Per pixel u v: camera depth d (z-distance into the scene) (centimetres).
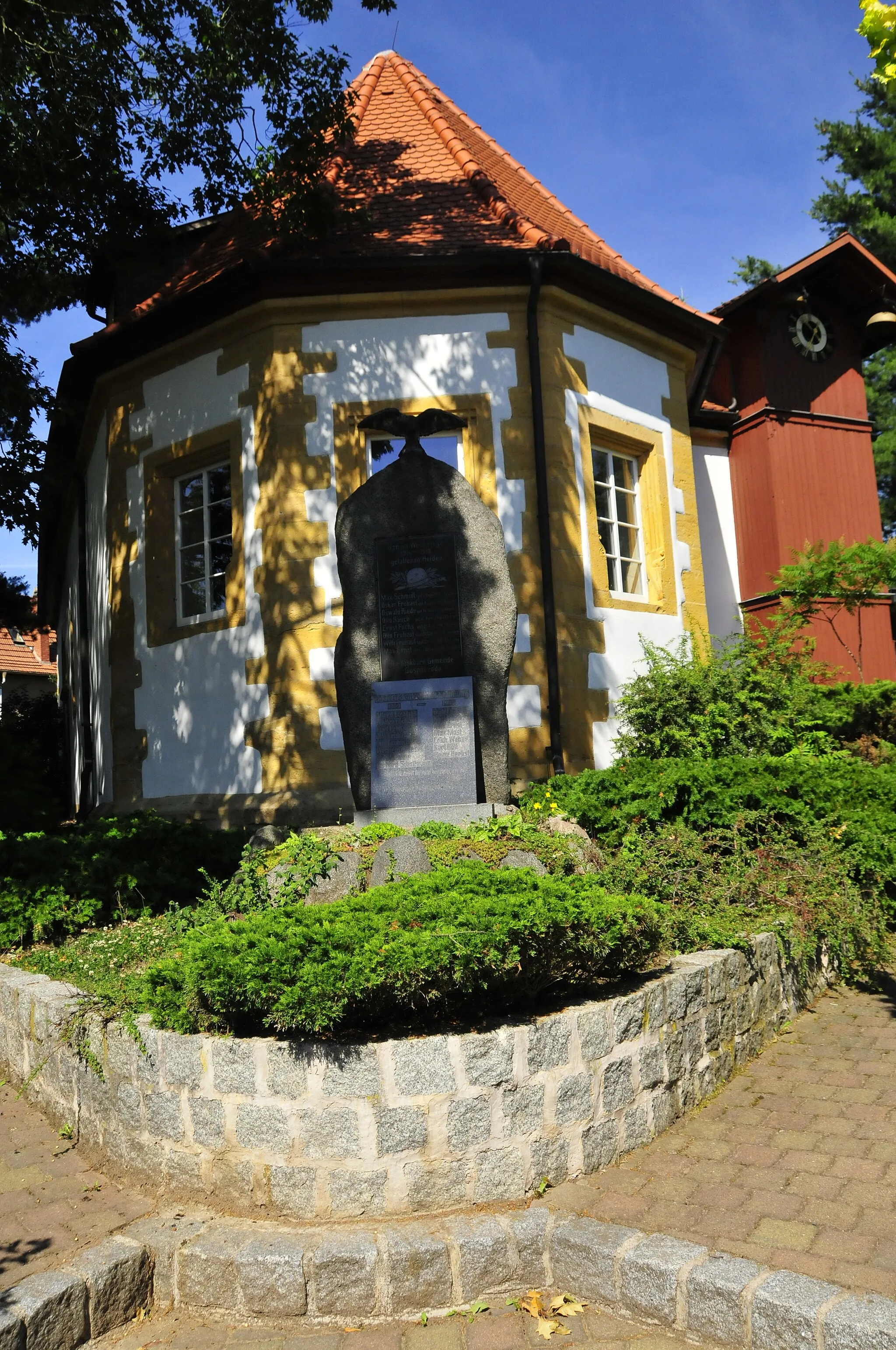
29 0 800
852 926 551
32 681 2859
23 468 1085
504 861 499
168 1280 318
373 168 1085
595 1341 289
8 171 916
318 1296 305
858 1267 280
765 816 607
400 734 622
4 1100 452
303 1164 329
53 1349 291
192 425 978
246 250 995
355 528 657
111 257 1048
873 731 997
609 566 1017
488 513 649
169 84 938
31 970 511
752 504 1308
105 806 1043
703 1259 290
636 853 563
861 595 1098
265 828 731
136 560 1020
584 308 970
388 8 883
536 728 886
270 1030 355
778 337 1325
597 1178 351
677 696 809
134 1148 367
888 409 2266
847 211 2292
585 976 400
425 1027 352
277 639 887
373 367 917
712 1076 425
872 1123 379
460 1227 317
